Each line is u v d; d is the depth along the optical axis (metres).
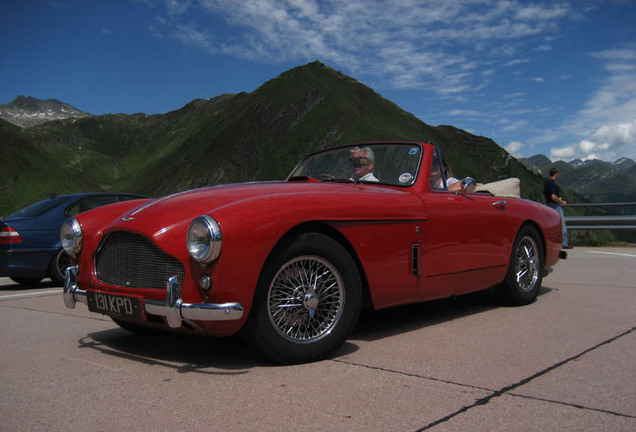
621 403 2.04
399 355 2.74
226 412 1.96
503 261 3.88
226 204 2.52
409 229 3.08
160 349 2.96
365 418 1.89
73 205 6.79
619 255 8.78
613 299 4.43
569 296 4.61
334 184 3.22
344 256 2.71
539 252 4.31
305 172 4.00
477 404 2.03
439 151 3.71
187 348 2.98
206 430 1.79
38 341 3.20
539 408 1.98
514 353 2.76
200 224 2.31
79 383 2.34
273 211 2.48
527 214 4.16
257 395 2.14
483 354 2.75
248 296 2.39
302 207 2.60
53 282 6.57
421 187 3.35
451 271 3.39
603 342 2.98
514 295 4.07
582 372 2.43
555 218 4.64
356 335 3.21
